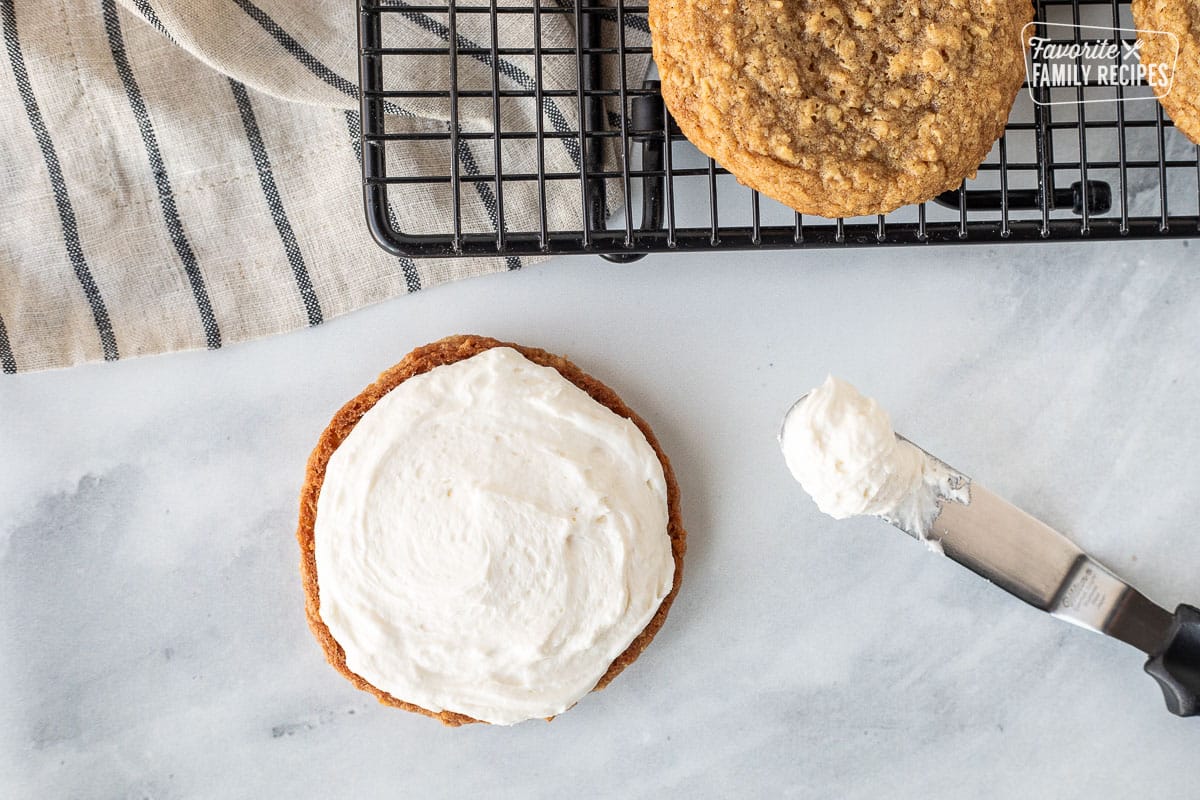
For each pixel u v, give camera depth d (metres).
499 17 0.48
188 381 0.49
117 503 0.49
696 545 0.50
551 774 0.49
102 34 0.48
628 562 0.47
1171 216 0.47
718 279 0.50
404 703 0.48
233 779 0.49
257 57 0.47
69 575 0.49
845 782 0.50
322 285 0.49
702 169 0.47
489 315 0.50
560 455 0.47
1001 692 0.50
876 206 0.43
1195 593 0.50
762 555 0.50
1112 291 0.50
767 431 0.50
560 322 0.50
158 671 0.49
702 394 0.50
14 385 0.49
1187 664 0.48
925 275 0.50
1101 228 0.46
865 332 0.50
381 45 0.47
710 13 0.43
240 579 0.49
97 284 0.49
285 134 0.49
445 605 0.46
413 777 0.49
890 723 0.50
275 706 0.49
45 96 0.48
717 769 0.50
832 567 0.50
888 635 0.50
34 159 0.48
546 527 0.47
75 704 0.49
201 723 0.49
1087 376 0.50
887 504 0.45
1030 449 0.50
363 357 0.50
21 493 0.49
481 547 0.46
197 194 0.49
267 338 0.49
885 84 0.43
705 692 0.50
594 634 0.47
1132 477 0.50
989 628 0.50
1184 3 0.44
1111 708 0.50
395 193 0.49
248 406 0.49
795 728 0.50
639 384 0.50
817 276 0.50
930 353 0.50
